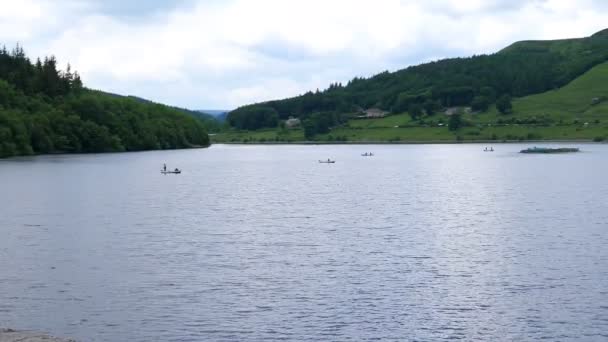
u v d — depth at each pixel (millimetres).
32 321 42688
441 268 54906
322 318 43188
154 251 61844
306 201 100500
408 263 56656
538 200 100188
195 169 175500
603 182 129500
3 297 47281
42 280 51625
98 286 50000
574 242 65438
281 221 79625
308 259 58250
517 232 71188
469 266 55562
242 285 50094
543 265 55719
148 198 105125
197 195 109750
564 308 44719
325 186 125938
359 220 80125
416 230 72625
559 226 75062
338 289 49031
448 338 40000
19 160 199500
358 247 63312
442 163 196125
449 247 63219
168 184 130375
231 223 78188
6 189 118125
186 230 73250
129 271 54312
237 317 43406
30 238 68750
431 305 45500
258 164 198375
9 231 73062
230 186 126312
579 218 81062
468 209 90062
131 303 46062
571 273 53062
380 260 57750
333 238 68000
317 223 77875
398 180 138750
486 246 63625
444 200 100812
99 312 44312
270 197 106375
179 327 41750
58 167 172875
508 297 47031
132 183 131750
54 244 65500
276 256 59438
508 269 54438
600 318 42875
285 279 51625
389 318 43156
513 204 95438
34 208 92625
